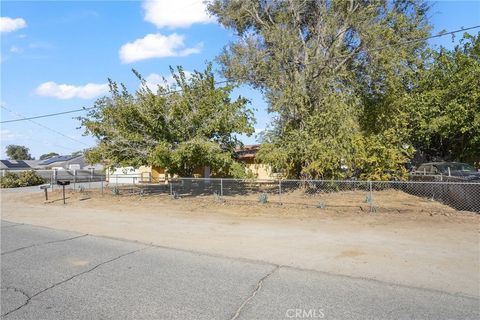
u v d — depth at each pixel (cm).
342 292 539
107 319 454
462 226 963
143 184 2827
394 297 518
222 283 582
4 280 610
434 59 2272
